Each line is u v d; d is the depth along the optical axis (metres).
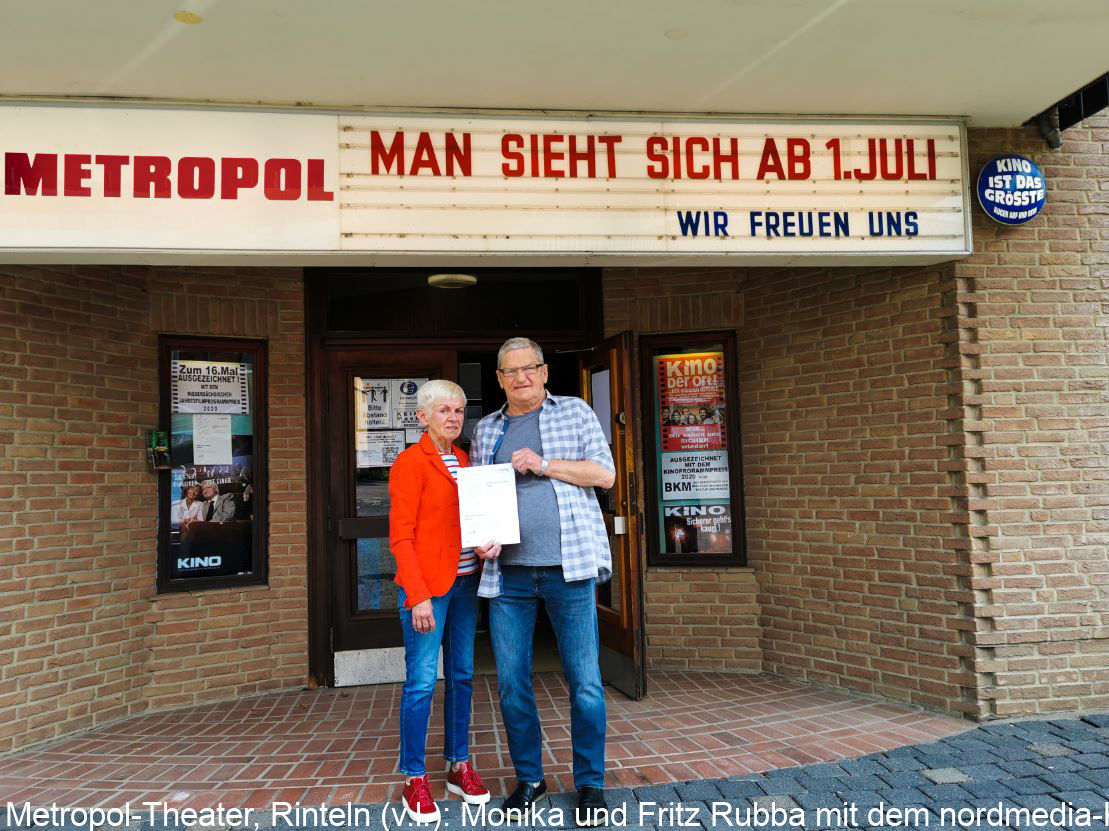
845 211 4.37
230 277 5.23
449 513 3.34
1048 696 4.35
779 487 5.34
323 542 5.35
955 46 3.72
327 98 4.02
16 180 3.79
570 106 4.21
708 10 3.38
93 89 3.82
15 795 3.58
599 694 3.24
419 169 4.13
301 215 4.02
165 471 5.07
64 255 3.89
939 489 4.53
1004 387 4.46
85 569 4.60
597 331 5.61
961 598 4.39
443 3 3.26
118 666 4.72
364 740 4.23
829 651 5.02
